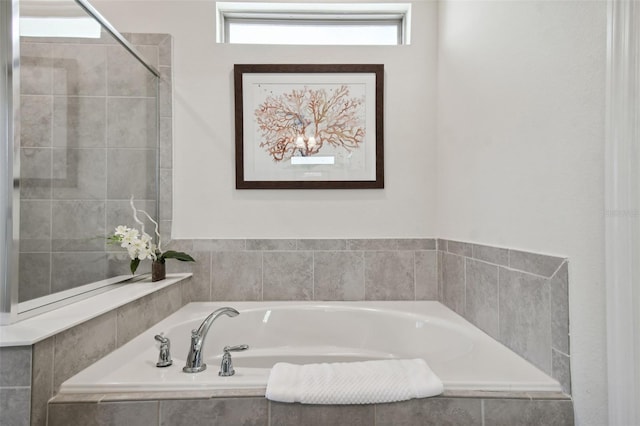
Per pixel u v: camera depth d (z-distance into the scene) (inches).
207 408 38.8
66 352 40.3
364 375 42.2
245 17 91.0
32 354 35.0
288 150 84.4
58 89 52.0
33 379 35.1
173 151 83.9
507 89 53.0
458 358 49.2
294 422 39.1
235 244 83.5
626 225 31.7
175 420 38.5
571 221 39.8
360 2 86.9
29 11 45.8
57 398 37.9
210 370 45.0
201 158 84.1
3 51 41.1
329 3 86.5
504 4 53.6
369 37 92.8
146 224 79.6
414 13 85.7
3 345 34.4
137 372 43.2
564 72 40.8
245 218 84.1
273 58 84.8
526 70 48.1
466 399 39.8
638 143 31.0
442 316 70.2
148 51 83.3
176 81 84.0
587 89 37.4
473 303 64.4
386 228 85.0
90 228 60.2
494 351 51.6
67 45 54.7
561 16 41.2
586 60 37.5
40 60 48.3
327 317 77.9
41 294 47.1
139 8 83.6
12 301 40.3
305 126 84.5
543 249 44.8
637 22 31.1
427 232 85.3
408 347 70.5
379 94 84.6
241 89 83.7
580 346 38.6
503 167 54.3
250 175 84.0
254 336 75.5
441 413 39.7
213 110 84.2
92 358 45.4
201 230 83.7
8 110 40.9
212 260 83.4
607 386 34.8
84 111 58.6
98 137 62.8
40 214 47.2
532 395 40.0
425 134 85.7
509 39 52.3
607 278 33.6
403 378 41.5
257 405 39.2
